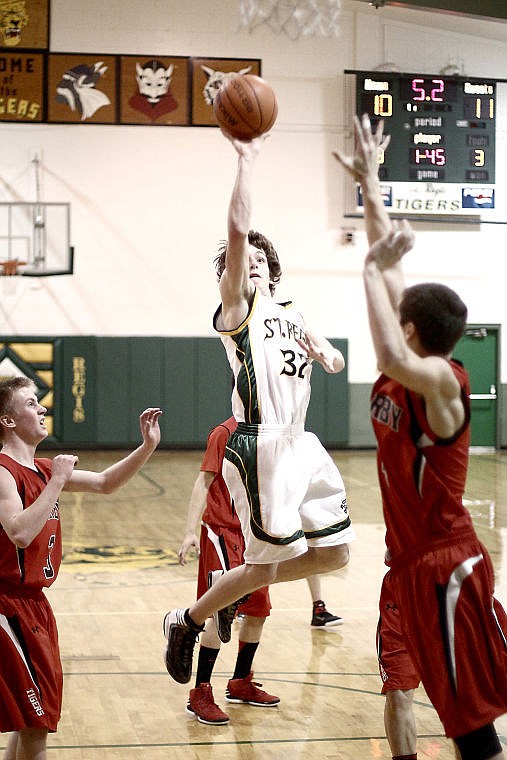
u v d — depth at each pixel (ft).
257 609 15.98
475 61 58.80
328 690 16.81
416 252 58.70
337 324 58.80
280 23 57.67
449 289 10.38
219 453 16.08
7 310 56.29
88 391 56.65
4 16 55.83
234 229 13.01
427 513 10.36
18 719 10.59
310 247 58.39
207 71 57.21
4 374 56.13
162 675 17.67
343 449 59.57
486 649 10.15
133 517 36.52
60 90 56.34
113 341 56.75
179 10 56.95
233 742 14.19
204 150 57.47
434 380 9.85
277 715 15.46
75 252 56.80
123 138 56.95
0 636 10.72
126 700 16.21
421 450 10.27
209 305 57.88
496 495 41.57
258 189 57.93
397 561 10.60
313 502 14.38
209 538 16.15
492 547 29.94
